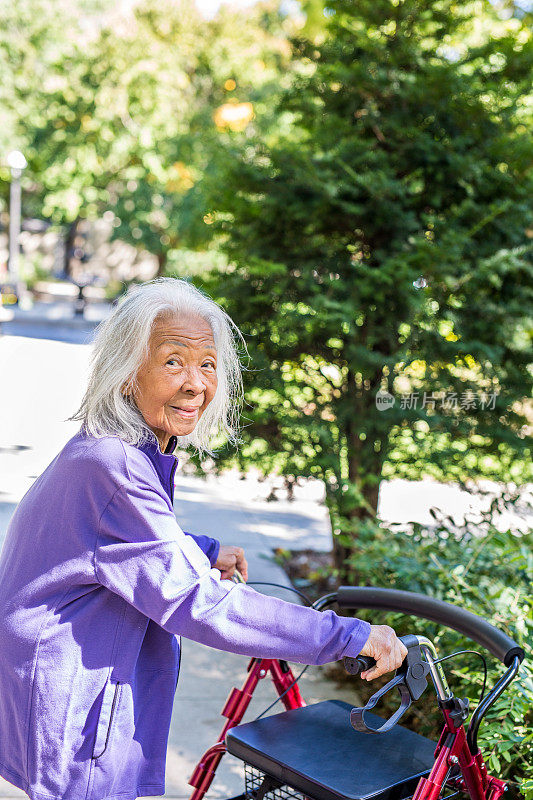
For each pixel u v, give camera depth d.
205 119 19.75
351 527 3.43
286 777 1.62
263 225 3.88
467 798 2.24
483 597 2.52
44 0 22.59
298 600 4.21
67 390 10.26
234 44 21.39
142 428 1.55
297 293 3.78
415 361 3.65
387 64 3.76
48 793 1.42
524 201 3.67
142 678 1.58
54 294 27.00
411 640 1.54
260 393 3.72
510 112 3.73
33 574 1.49
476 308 3.60
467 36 4.00
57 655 1.44
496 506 3.34
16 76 23.02
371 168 3.71
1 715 1.50
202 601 1.42
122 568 1.44
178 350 1.54
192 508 6.08
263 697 3.36
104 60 22.27
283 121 8.06
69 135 22.88
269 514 6.05
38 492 1.56
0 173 24.45
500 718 2.16
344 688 3.40
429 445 3.68
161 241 23.83
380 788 1.53
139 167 23.41
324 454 3.76
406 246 3.64
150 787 1.58
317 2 3.87
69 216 24.47
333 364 3.82
